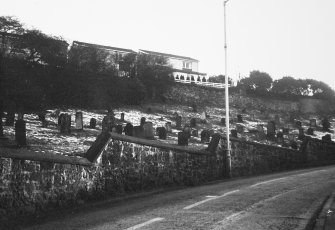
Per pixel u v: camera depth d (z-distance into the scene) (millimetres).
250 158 22297
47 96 38312
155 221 7875
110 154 12336
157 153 14875
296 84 79562
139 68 53969
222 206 9641
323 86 80562
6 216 8242
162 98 55594
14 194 8562
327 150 31422
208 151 19016
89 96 42719
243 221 7746
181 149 16422
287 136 42062
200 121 45062
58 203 9875
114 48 69438
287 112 69188
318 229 6895
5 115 28984
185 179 16438
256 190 12898
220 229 7062
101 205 10562
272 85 79000
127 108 47094
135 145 13617
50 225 7844
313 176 18125
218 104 62938
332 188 13219
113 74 48281
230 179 19000
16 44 34250
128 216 8602
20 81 27203
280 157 25453
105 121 26984
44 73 38375
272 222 7617
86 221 8164
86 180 11125
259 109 66625
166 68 57719
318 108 74000
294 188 13266
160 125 38125
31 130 24953
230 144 20812
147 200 11312
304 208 9195
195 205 9922
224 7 22031
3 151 8523
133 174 13352
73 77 41406
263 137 38406
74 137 24062
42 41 36719
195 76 77438
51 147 19469
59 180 10023
